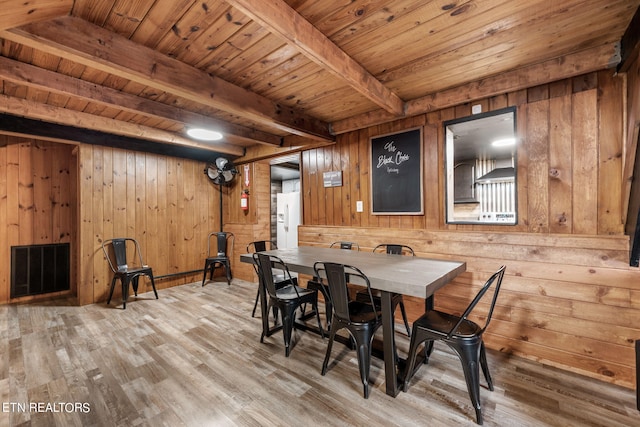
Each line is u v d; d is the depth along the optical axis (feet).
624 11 5.14
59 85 7.24
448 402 5.71
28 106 9.10
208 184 16.49
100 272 12.36
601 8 5.05
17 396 5.96
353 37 5.88
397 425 5.13
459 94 8.19
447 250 8.77
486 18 5.32
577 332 6.75
